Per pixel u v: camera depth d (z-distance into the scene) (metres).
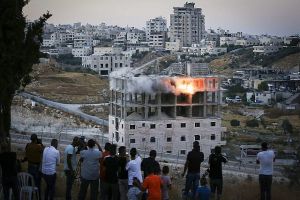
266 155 25.08
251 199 28.33
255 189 31.25
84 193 24.06
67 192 25.50
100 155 24.09
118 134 94.38
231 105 180.12
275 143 108.88
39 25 30.67
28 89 172.38
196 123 95.25
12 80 28.80
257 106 178.75
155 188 21.89
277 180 43.25
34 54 30.17
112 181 23.91
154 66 115.75
